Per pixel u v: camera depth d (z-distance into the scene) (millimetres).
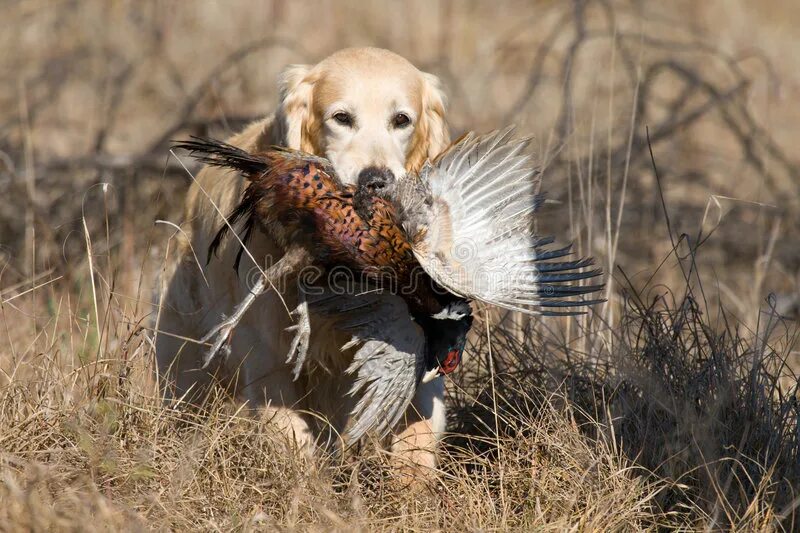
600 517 7844
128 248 13984
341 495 8273
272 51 23719
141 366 9219
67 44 22328
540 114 20688
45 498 7176
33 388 8797
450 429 10328
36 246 14570
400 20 26984
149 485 7797
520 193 8109
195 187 11211
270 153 8227
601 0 17734
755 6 30891
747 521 7836
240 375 9633
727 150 21500
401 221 7957
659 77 23922
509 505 8250
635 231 17094
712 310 14617
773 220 17938
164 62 21547
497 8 29531
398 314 8141
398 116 9672
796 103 24344
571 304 8039
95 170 16484
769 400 9242
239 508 7785
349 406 9781
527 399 9820
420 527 7879
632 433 9117
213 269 10055
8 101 20016
